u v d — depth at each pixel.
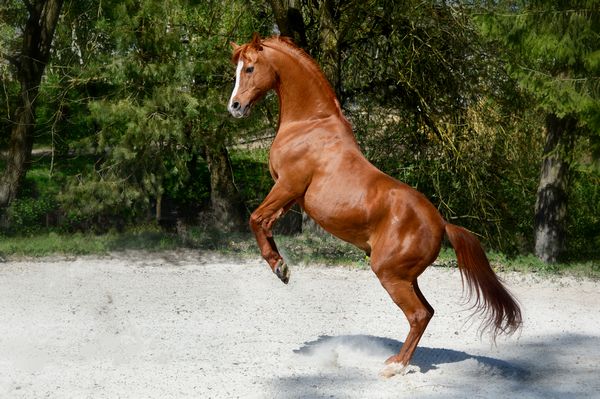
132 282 12.01
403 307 6.96
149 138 14.49
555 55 12.51
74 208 15.07
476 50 16.95
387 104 17.64
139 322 9.20
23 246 14.53
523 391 6.73
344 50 17.42
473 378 7.14
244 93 7.34
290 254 14.69
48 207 17.02
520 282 13.10
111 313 9.68
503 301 6.91
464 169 16.80
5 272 12.53
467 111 17.33
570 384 7.02
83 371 7.04
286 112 7.41
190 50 15.14
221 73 17.06
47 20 16.59
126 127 14.93
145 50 14.88
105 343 8.15
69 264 13.50
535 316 10.32
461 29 16.66
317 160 7.16
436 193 17.23
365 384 6.80
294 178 7.23
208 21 17.36
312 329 9.11
